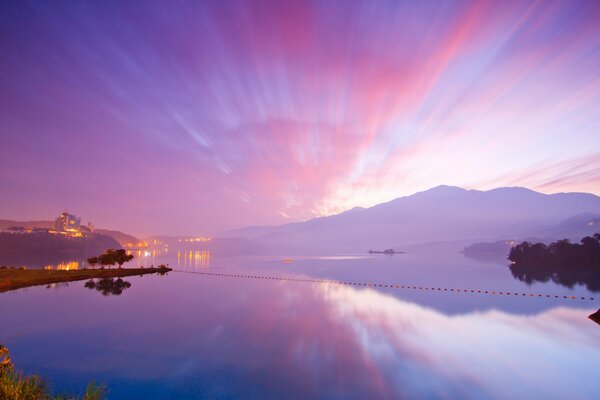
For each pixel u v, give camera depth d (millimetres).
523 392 20750
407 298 57125
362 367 24469
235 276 91812
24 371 22672
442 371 23953
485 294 62531
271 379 21984
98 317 38250
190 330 33438
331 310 45500
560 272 114562
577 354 27812
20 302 46906
